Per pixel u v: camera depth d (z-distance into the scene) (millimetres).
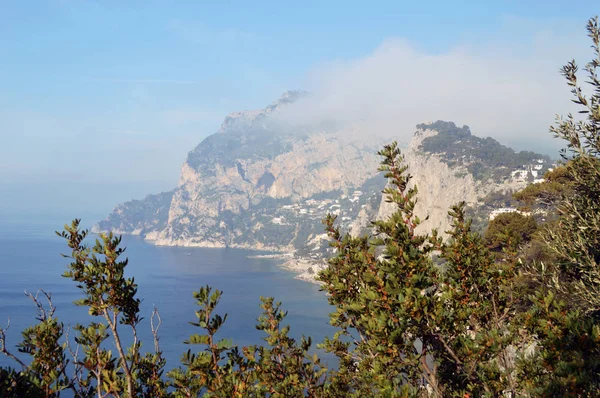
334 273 13523
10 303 132250
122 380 10383
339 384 12969
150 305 137500
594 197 15266
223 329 110188
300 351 13352
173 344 91438
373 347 10477
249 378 11367
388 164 11664
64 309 122938
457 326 10688
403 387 9461
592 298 12664
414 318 10141
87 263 10484
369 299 10969
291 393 12523
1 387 8578
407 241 10961
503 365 11648
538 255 20047
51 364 10156
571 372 8414
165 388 11125
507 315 12562
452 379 11250
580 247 14023
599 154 14789
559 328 9500
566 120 15117
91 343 10570
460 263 12391
